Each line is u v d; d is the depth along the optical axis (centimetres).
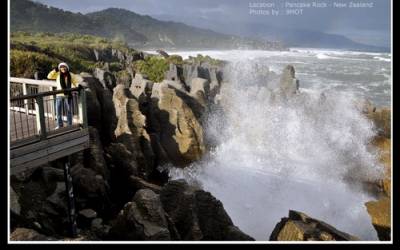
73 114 1075
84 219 1069
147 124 1734
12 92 1245
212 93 2352
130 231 852
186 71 3152
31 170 1075
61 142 957
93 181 1155
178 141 1698
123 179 1355
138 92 2019
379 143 1945
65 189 1082
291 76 2744
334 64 6781
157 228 838
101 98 1720
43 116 911
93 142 1318
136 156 1480
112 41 8194
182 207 980
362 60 7612
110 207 1204
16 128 991
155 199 880
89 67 4200
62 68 1030
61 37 7969
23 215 941
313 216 1429
